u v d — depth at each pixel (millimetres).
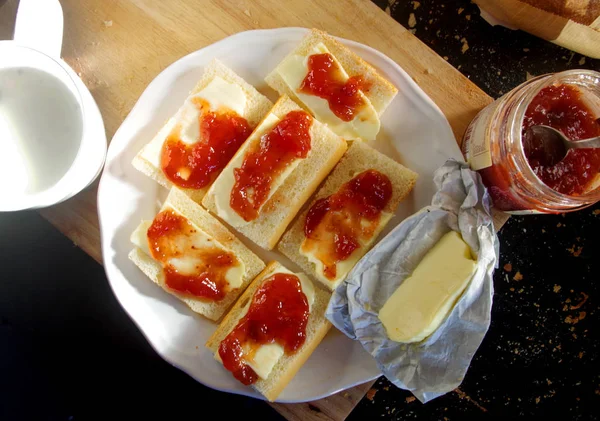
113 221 324
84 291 377
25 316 376
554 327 360
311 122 317
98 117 305
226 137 326
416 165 324
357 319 305
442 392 295
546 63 354
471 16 355
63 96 302
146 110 324
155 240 319
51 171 304
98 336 379
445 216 302
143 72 333
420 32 360
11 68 300
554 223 355
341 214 320
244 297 325
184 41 332
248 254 329
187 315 328
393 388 368
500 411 366
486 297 292
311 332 318
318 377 318
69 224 333
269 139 312
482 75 357
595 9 308
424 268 296
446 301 287
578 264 355
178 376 378
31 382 372
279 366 314
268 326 312
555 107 281
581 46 333
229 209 321
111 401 378
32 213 369
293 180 322
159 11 331
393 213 323
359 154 328
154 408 378
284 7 328
